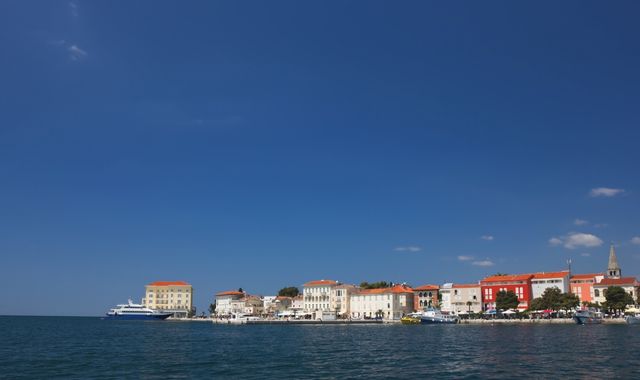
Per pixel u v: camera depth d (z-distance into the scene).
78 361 73.00
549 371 59.81
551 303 199.62
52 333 155.62
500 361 69.44
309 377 57.47
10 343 107.88
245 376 58.38
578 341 98.81
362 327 190.00
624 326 159.38
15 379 56.12
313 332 155.25
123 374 60.06
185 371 62.44
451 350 85.62
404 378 56.38
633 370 59.84
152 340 120.31
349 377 57.34
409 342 105.50
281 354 82.31
